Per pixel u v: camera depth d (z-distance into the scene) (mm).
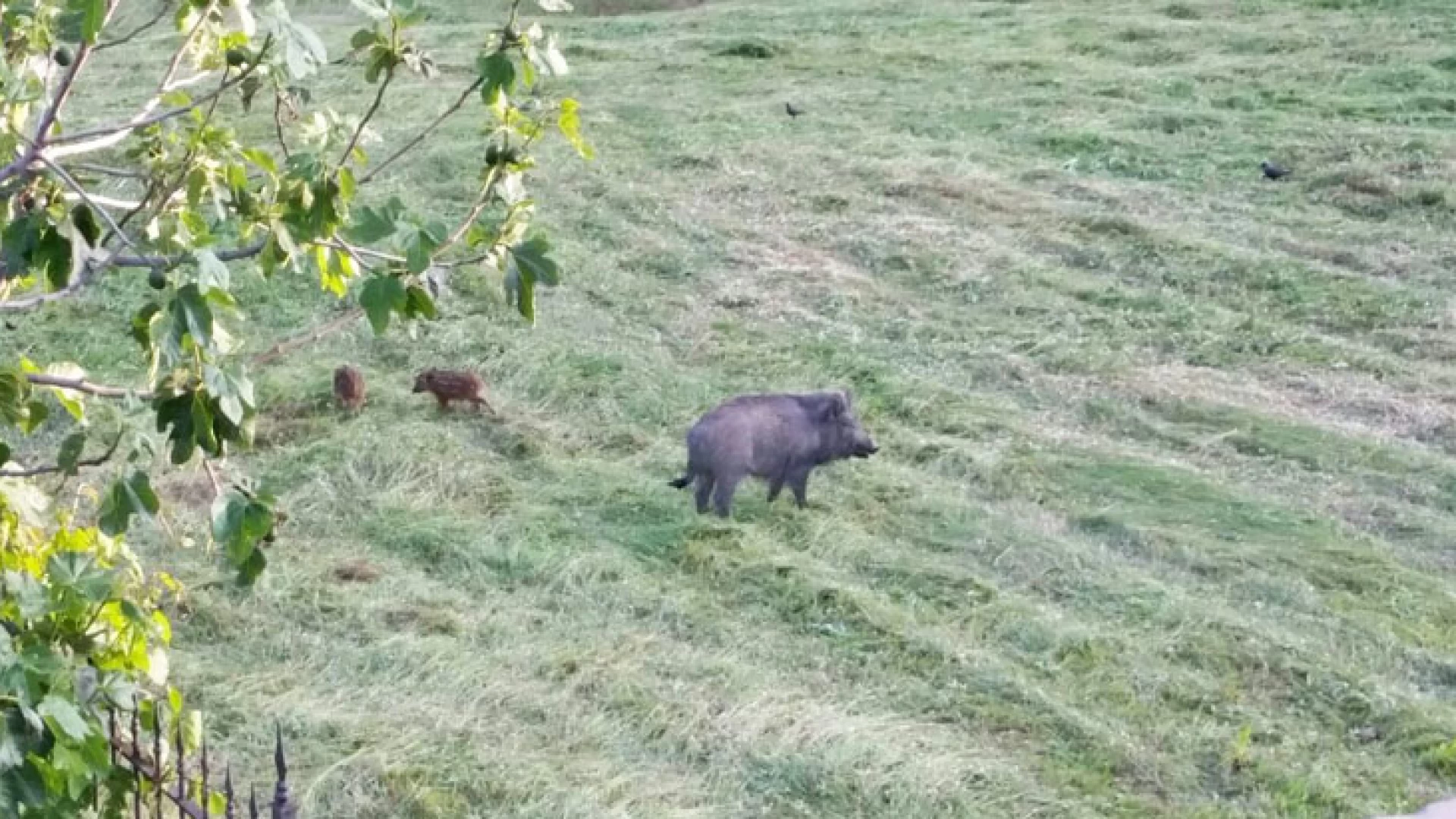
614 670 9727
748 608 10641
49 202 6352
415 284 6328
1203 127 20047
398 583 10938
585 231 17625
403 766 8727
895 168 19062
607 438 13203
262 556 5852
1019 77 22469
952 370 14477
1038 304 15633
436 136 20625
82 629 5941
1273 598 10656
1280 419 13281
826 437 11992
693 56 24312
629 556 11312
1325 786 8609
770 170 19328
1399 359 14383
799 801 8555
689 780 8734
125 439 11234
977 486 12391
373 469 12539
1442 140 18844
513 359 14406
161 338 5379
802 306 15898
